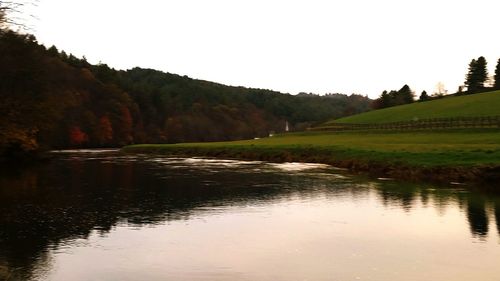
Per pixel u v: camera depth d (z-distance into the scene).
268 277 13.02
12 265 14.16
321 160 48.56
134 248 16.03
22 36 37.66
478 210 21.75
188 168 45.31
